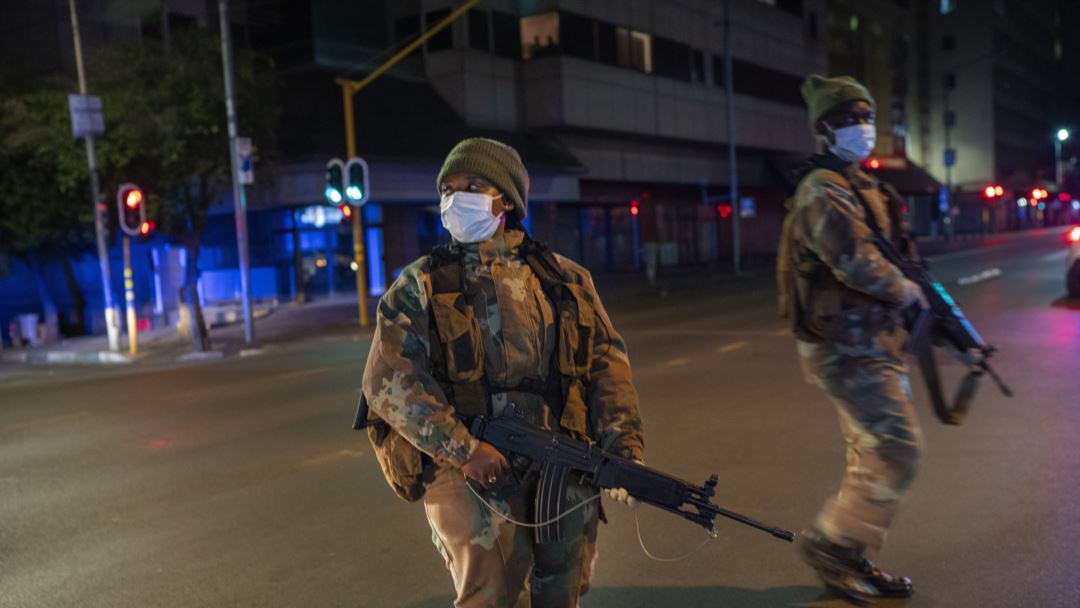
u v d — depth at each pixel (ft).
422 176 85.71
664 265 124.98
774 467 19.11
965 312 49.03
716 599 12.42
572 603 8.15
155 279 87.45
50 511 18.79
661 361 36.60
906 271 11.43
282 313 79.30
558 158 100.22
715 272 112.47
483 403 7.89
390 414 7.61
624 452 8.09
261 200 83.20
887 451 11.27
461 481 7.93
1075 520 14.79
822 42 157.28
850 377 11.26
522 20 101.76
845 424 11.79
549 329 8.17
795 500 16.72
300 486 19.74
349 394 32.73
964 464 18.49
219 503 18.67
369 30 93.35
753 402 26.58
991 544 13.91
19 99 64.59
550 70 99.55
